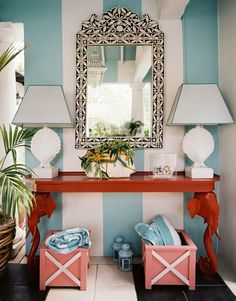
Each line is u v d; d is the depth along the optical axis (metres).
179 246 2.02
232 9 2.27
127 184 2.11
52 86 2.30
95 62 2.51
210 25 2.54
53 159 2.53
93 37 2.49
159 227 2.17
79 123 2.50
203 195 2.14
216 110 2.18
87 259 2.07
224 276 2.20
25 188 1.87
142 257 2.38
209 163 2.56
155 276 2.02
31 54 2.52
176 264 2.02
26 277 2.18
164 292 1.98
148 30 2.50
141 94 2.51
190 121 2.16
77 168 2.53
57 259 2.00
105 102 2.51
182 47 2.54
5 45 2.56
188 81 2.54
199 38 2.54
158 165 2.24
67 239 2.00
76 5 2.53
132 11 2.50
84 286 2.00
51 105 2.25
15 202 1.78
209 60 2.54
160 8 2.45
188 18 2.54
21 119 2.20
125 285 2.07
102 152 2.21
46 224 2.55
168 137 2.54
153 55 2.50
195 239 2.57
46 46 2.53
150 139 2.51
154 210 2.57
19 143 2.36
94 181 2.10
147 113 2.52
